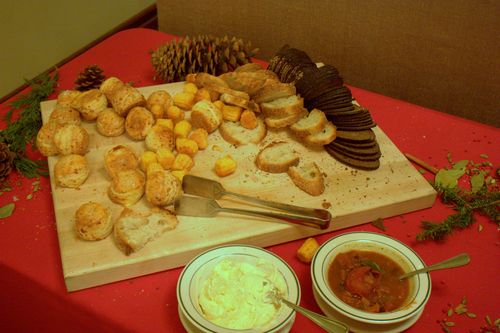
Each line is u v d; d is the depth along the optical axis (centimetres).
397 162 130
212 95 144
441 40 182
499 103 186
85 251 104
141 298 102
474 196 124
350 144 130
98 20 241
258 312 89
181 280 94
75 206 115
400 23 185
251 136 136
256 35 215
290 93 137
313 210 111
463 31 177
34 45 214
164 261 105
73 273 100
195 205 112
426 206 124
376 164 127
